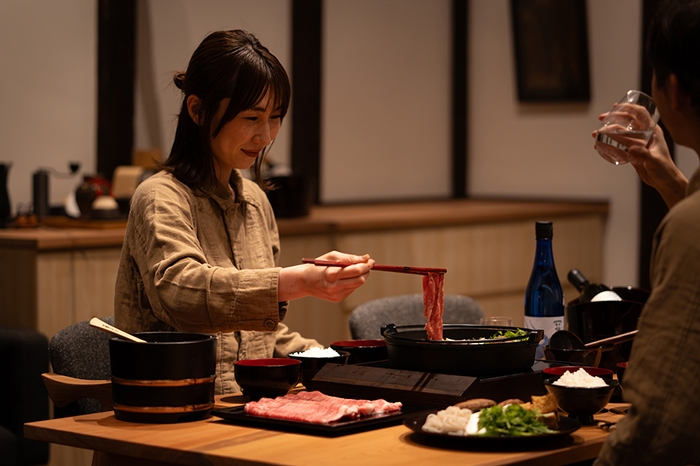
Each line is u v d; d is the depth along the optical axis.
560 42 5.01
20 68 3.80
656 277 1.27
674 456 1.23
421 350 1.62
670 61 1.31
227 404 1.70
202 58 1.88
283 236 3.73
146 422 1.54
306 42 4.77
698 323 1.20
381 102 5.18
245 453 1.33
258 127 1.91
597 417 1.59
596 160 4.96
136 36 4.13
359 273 1.62
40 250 3.14
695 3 1.29
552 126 5.14
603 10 4.88
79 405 2.06
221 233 1.99
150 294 1.78
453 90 5.50
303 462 1.27
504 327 1.84
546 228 2.06
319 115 4.84
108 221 3.49
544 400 1.47
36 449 3.09
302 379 1.79
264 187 2.21
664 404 1.21
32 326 3.16
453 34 5.48
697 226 1.22
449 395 1.52
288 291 1.65
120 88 4.08
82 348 2.12
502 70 5.35
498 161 5.41
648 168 1.81
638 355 1.24
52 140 3.92
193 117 1.92
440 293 1.73
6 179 3.54
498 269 4.57
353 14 5.01
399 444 1.37
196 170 1.94
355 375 1.68
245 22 4.54
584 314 1.97
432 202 5.26
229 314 1.65
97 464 1.73
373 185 5.17
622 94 4.82
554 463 1.33
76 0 3.96
